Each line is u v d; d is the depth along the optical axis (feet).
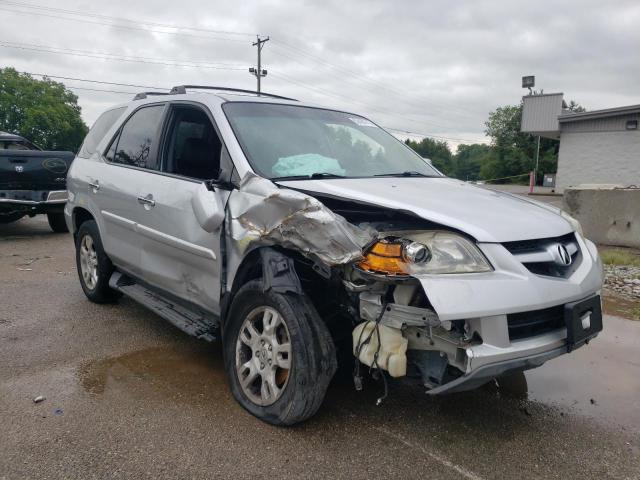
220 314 12.10
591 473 9.56
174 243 12.92
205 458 9.57
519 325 9.37
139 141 15.64
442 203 10.46
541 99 91.40
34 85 228.63
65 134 234.38
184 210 12.55
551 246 10.11
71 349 14.46
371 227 10.03
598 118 80.12
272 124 13.32
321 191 10.77
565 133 83.92
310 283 10.85
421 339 9.37
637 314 19.13
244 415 11.04
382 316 9.36
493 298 8.93
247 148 12.10
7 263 25.08
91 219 18.37
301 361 9.96
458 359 9.04
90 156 18.16
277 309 10.37
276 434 10.37
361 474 9.26
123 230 15.43
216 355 14.25
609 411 11.95
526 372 14.06
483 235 9.40
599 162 81.15
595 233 32.30
